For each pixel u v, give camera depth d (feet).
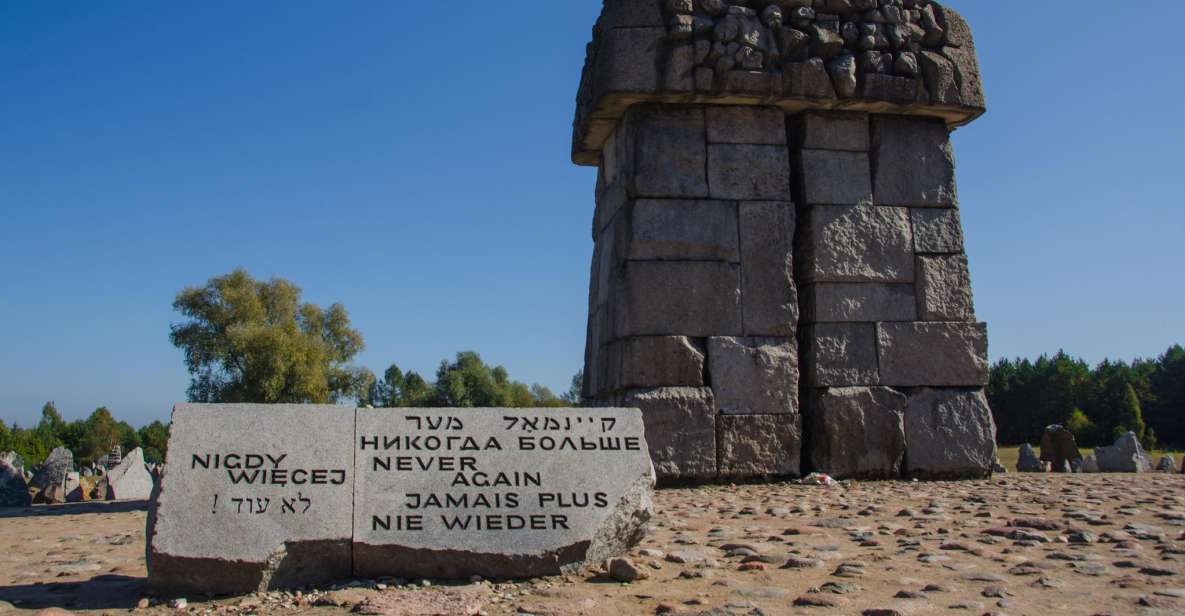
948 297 38.45
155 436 208.03
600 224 41.68
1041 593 16.71
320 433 18.44
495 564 17.92
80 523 31.27
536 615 15.39
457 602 15.98
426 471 18.47
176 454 17.72
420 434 18.88
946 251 38.86
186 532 16.98
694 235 36.55
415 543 17.69
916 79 38.55
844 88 37.60
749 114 37.86
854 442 36.60
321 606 16.14
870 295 37.83
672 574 18.49
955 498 30.55
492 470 18.72
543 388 193.47
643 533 19.48
